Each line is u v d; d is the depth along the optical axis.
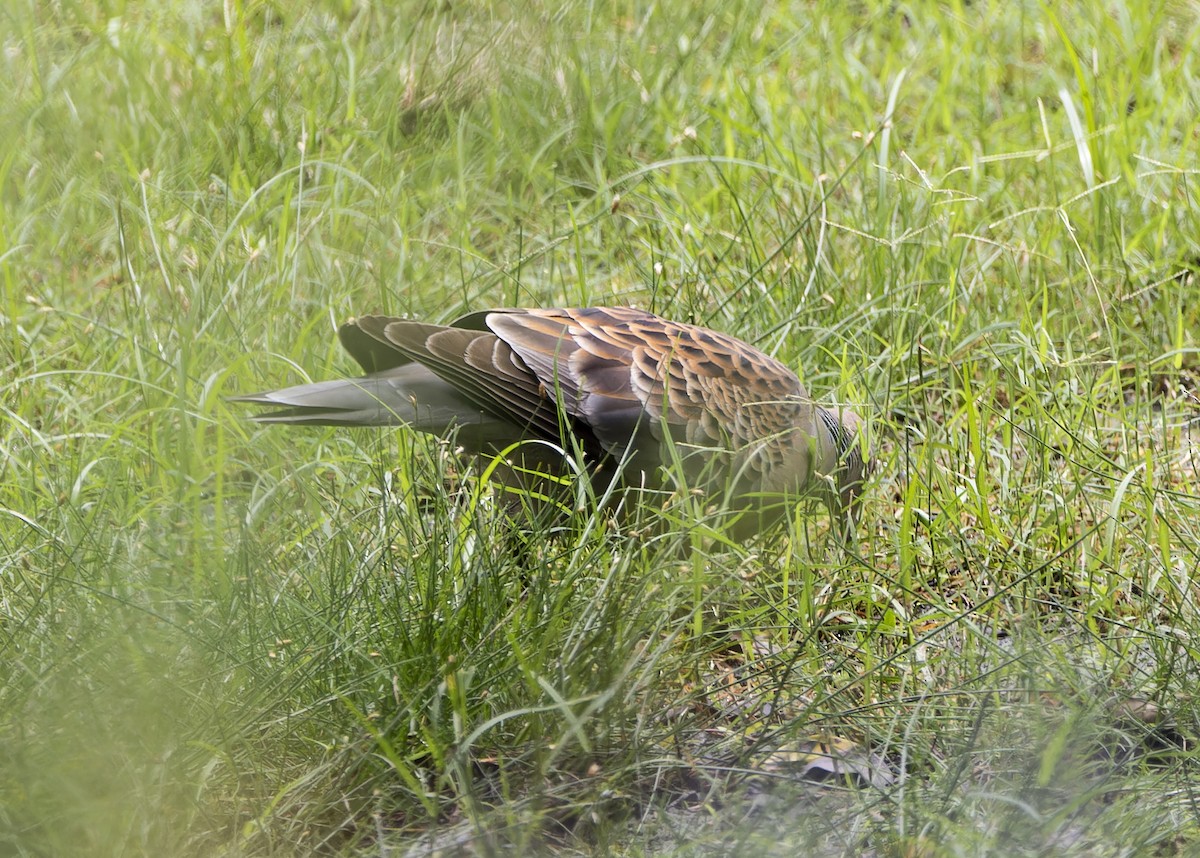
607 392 8.32
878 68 15.73
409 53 14.19
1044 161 13.01
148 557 7.66
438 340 8.19
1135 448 9.50
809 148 13.74
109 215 12.22
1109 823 6.27
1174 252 12.07
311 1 15.49
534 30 14.52
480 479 8.23
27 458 9.14
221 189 12.34
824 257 11.45
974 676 7.34
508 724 6.93
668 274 11.67
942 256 11.45
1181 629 7.81
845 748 7.11
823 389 10.51
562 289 11.51
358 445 9.48
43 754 6.19
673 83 14.71
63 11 14.84
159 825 6.10
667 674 7.25
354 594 7.23
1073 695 7.09
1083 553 8.59
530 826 6.11
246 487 8.93
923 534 9.09
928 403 10.31
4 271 10.94
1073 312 11.20
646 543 7.71
